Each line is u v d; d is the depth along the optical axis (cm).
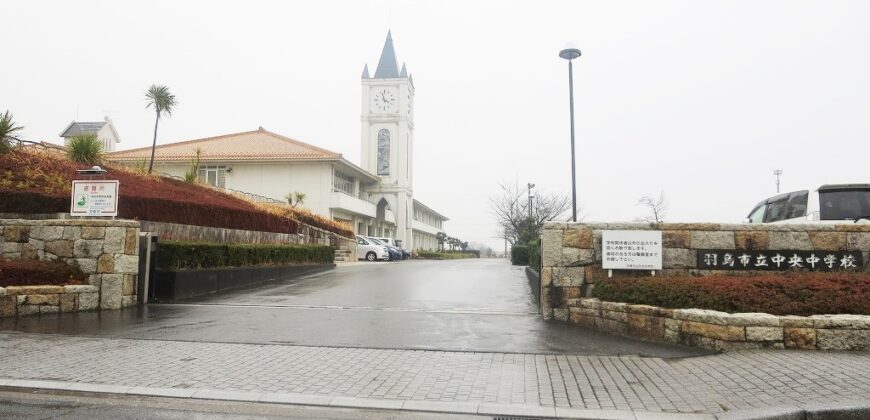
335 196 4034
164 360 743
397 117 5675
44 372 677
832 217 1298
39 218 1355
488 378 669
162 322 1016
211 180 4038
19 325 970
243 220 2178
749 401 571
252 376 670
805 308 827
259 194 4053
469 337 906
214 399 594
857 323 776
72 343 838
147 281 1263
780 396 577
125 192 1675
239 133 4619
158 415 550
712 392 609
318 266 2267
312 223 3042
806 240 1016
